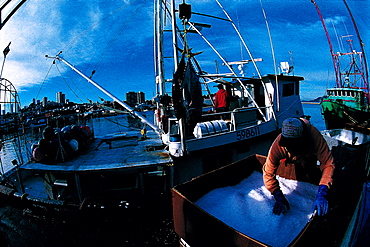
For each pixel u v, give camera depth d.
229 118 8.95
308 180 2.99
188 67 4.89
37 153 5.62
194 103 5.02
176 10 5.76
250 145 8.00
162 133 7.65
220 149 6.96
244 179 3.31
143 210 5.11
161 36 8.04
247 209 2.44
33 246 4.44
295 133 2.27
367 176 5.63
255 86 10.79
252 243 1.62
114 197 5.54
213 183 2.94
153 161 5.57
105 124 31.89
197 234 2.11
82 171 5.19
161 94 8.09
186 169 6.42
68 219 4.86
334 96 22.64
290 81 10.55
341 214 2.58
